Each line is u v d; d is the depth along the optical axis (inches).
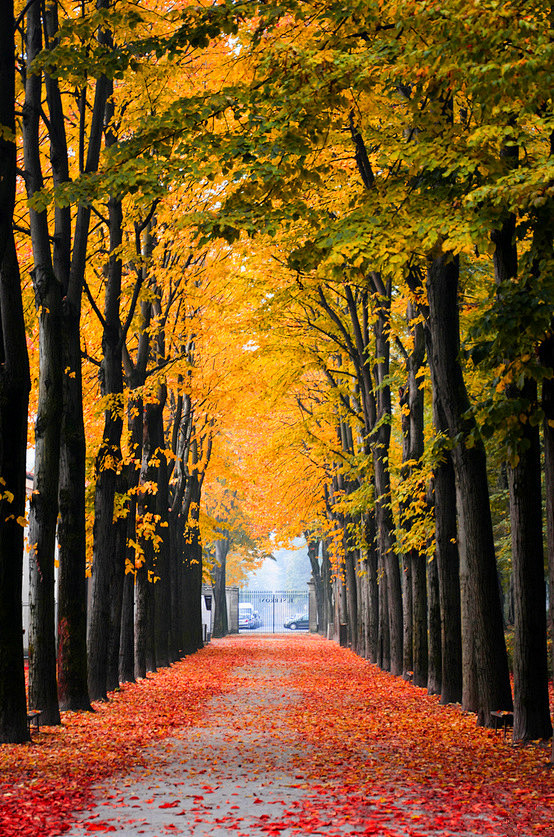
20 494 545.0
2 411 540.7
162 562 1321.4
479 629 598.9
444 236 466.9
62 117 676.7
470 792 382.6
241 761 481.4
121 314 992.2
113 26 542.3
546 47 377.4
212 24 481.4
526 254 452.1
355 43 480.7
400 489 865.5
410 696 830.5
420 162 463.8
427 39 424.2
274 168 449.1
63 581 713.0
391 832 308.8
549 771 429.1
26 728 542.6
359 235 446.9
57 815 344.8
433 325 612.7
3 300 549.6
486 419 474.9
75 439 717.9
